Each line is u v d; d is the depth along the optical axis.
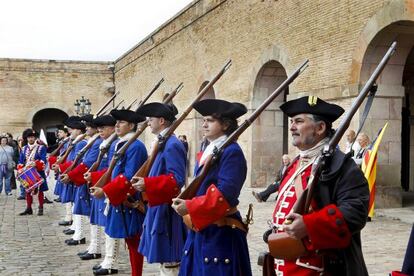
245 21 17.00
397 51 11.24
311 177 2.93
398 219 10.27
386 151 11.43
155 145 4.96
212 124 4.06
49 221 11.18
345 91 11.63
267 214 11.28
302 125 3.14
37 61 35.03
